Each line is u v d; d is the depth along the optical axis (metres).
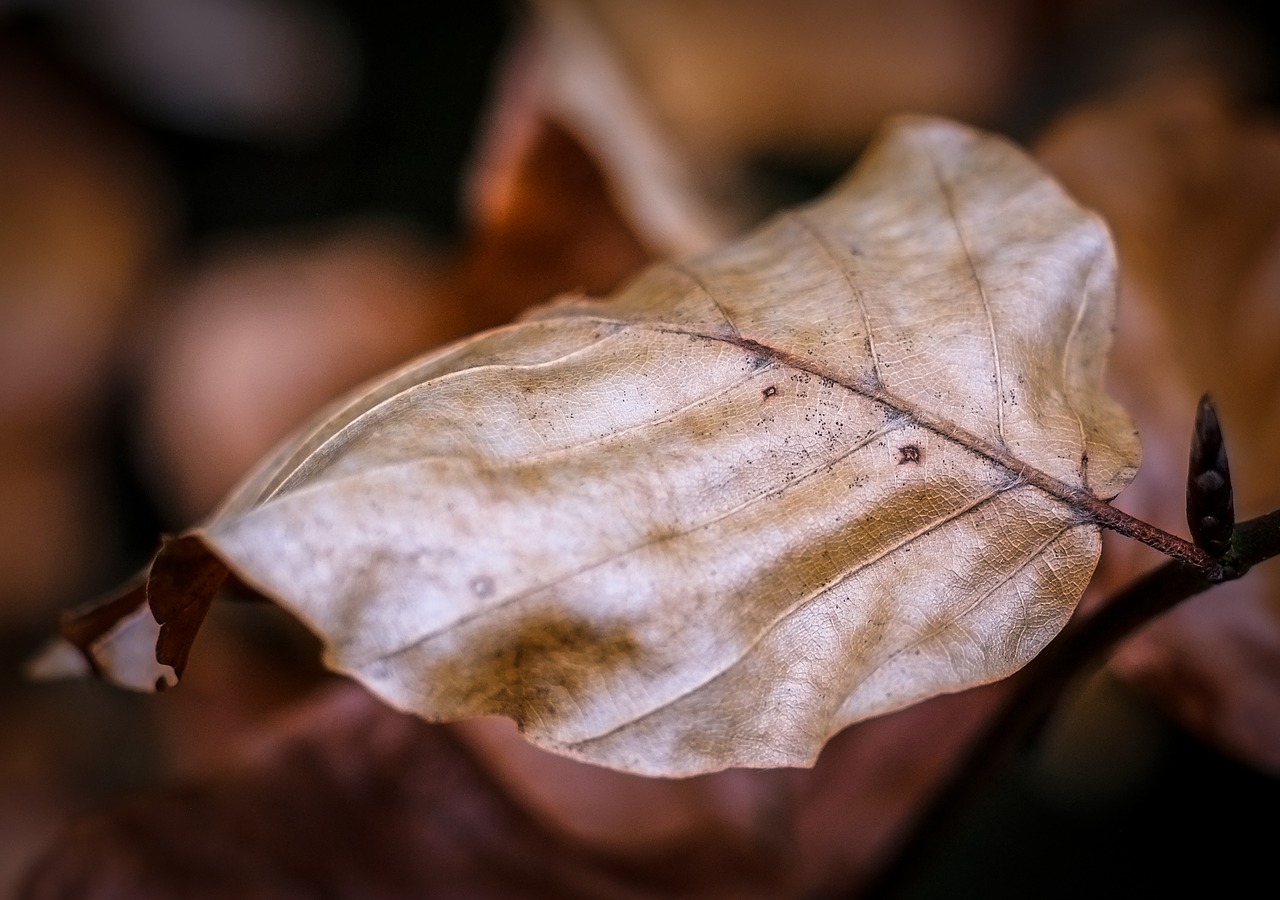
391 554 0.14
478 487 0.15
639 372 0.16
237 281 0.33
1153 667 0.19
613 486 0.15
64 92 0.39
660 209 0.25
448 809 0.19
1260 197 0.21
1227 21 0.37
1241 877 0.25
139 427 0.36
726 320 0.16
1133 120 0.22
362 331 0.30
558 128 0.24
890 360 0.16
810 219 0.17
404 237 0.35
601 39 0.30
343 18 0.39
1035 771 0.28
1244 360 0.21
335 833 0.19
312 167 0.38
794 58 0.38
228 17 0.39
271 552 0.14
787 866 0.20
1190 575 0.15
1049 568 0.15
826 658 0.15
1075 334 0.16
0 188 0.38
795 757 0.15
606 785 0.20
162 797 0.19
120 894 0.19
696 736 0.15
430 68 0.38
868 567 0.15
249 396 0.29
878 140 0.18
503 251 0.25
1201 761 0.27
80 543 0.36
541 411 0.15
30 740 0.33
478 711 0.14
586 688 0.15
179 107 0.39
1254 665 0.19
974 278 0.16
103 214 0.38
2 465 0.35
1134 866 0.26
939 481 0.15
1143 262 0.21
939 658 0.15
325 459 0.15
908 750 0.20
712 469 0.15
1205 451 0.15
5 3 0.39
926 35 0.38
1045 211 0.17
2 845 0.31
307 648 0.29
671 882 0.19
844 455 0.15
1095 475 0.15
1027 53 0.38
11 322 0.36
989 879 0.26
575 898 0.19
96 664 0.16
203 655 0.29
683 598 0.15
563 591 0.15
